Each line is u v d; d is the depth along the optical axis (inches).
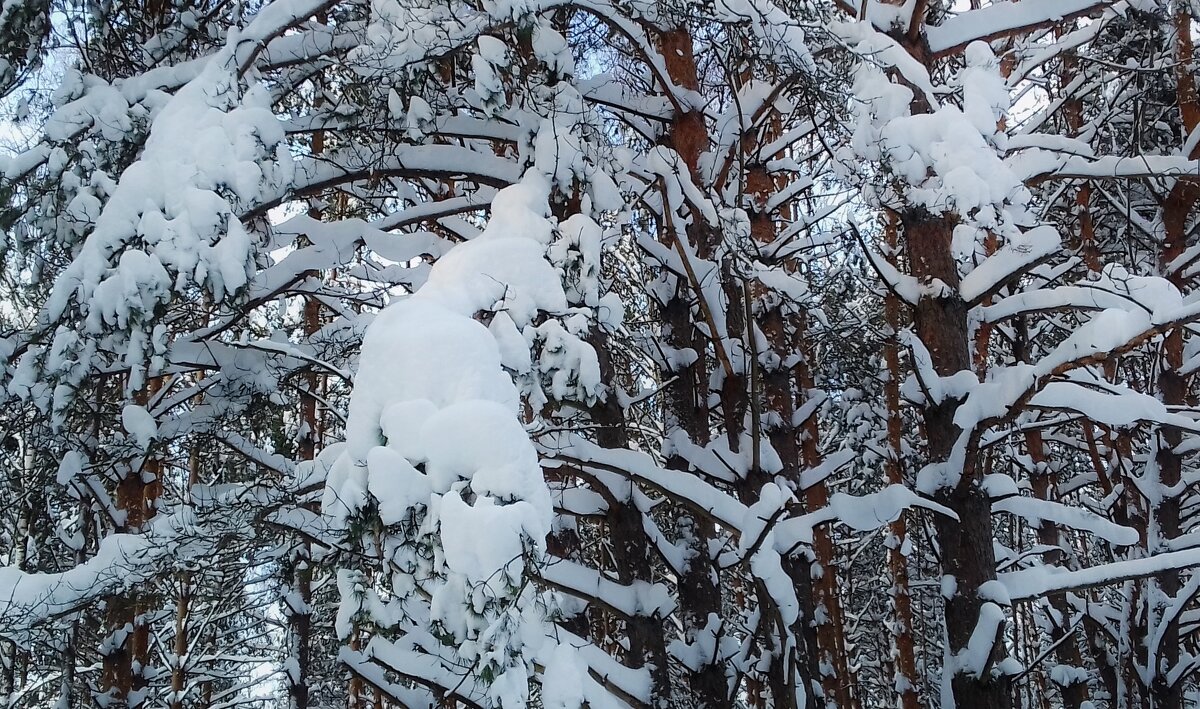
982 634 232.7
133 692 325.1
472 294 171.9
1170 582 346.3
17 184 225.5
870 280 333.4
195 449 302.4
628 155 247.3
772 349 367.9
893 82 262.8
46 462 267.1
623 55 322.3
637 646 244.1
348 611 154.5
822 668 396.5
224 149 191.6
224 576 207.5
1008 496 253.6
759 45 241.0
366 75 230.8
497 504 131.0
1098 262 412.8
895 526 429.7
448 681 203.9
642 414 413.7
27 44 239.0
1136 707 359.3
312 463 192.9
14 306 260.2
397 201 371.6
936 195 228.7
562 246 201.2
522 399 206.1
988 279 260.4
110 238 187.0
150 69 257.9
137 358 184.4
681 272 283.3
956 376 257.9
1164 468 329.7
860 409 437.1
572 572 250.2
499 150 335.0
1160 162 258.8
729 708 252.5
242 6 257.9
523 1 217.3
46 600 181.9
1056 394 229.8
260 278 254.4
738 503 226.2
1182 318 199.3
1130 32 338.6
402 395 141.2
